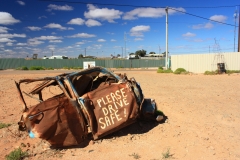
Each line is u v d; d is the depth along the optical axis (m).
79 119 5.34
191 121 6.98
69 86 5.56
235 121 7.03
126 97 5.71
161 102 9.70
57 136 5.04
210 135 5.88
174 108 8.56
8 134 6.12
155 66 62.16
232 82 18.16
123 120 5.56
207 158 4.69
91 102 5.47
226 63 30.19
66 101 5.23
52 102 5.10
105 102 5.56
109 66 60.09
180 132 6.05
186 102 9.72
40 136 4.84
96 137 5.45
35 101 10.54
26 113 4.91
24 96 11.91
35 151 5.13
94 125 5.45
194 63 32.28
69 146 5.29
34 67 49.00
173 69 34.78
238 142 5.46
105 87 5.73
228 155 4.81
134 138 5.71
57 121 5.03
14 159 4.72
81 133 5.34
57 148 5.22
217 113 7.88
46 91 13.36
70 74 5.77
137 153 4.94
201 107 8.77
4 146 5.46
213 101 9.98
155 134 5.95
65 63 59.75
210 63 30.88
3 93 12.88
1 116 8.00
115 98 5.65
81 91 6.34
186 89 13.91
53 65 59.06
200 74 28.73
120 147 5.23
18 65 56.53
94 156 4.83
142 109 6.31
